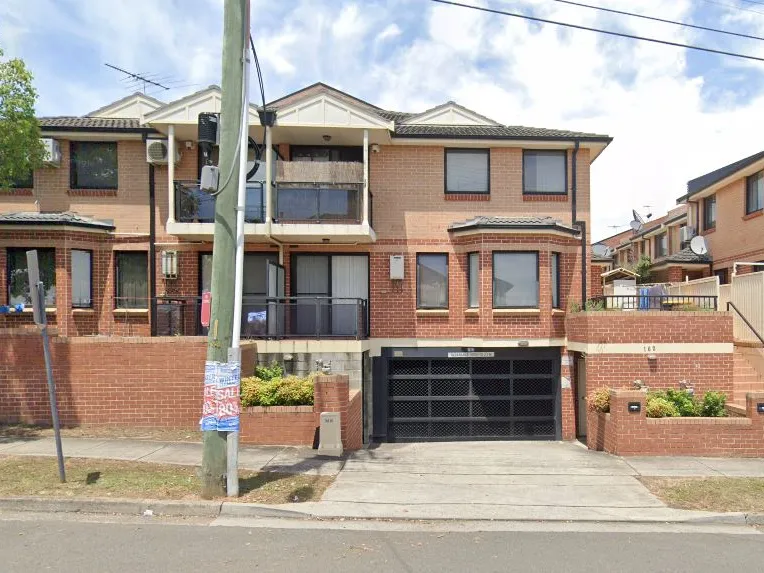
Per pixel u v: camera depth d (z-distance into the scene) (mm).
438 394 14102
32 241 12672
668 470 8953
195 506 6590
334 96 13203
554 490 7820
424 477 8383
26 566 5012
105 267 13648
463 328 13922
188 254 13750
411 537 6020
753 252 16844
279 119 13086
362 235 13000
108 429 10312
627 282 14383
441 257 14320
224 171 7070
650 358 11875
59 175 13773
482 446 11984
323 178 13164
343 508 6801
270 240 13500
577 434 14008
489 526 6477
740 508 7090
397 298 14109
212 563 5141
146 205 13867
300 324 13570
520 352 13867
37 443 9258
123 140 13844
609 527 6527
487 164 14508
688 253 20328
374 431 13828
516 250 13500
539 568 5234
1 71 9672
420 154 14352
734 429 9961
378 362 13945
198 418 10484
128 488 7023
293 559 5289
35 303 7152
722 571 5258
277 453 9281
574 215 14406
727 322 11992
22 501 6582
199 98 12961
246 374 11180
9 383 10484
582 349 12391
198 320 13398
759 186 16656
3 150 9930
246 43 7250
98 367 10516
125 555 5293
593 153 14828
